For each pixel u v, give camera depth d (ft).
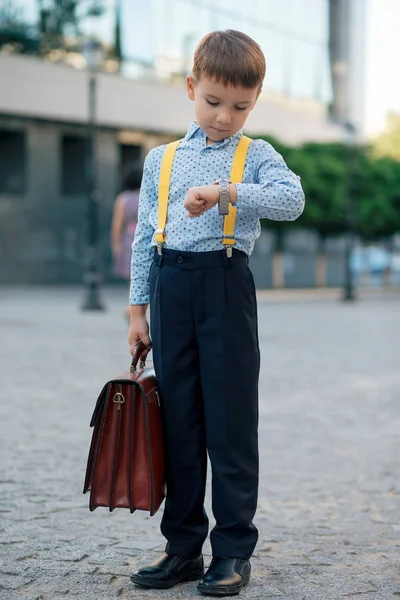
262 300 84.74
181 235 9.16
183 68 107.55
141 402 9.05
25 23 90.84
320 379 27.71
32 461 15.81
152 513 8.95
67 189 99.66
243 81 8.63
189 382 9.37
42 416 20.30
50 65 93.15
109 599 9.03
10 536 11.30
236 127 9.00
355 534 11.75
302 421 20.38
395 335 45.65
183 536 9.66
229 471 9.35
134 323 9.80
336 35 135.74
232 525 9.37
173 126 105.81
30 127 93.50
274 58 124.77
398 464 16.11
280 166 9.15
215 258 9.07
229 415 9.23
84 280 98.27
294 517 12.59
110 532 11.64
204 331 9.16
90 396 23.26
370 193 110.73
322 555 10.77
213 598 9.09
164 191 9.37
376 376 28.73
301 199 8.98
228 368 9.16
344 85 137.08
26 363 30.04
